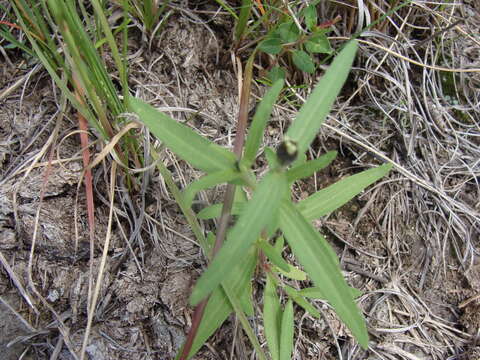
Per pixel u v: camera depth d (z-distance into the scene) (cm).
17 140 32
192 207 32
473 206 38
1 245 29
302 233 21
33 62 33
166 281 31
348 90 40
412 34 41
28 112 32
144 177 31
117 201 31
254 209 18
